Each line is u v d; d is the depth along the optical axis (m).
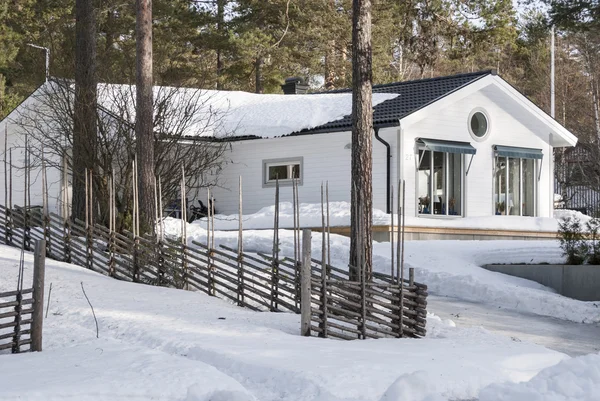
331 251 20.20
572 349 12.77
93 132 20.17
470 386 8.61
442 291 17.70
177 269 15.16
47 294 13.34
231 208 29.12
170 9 39.31
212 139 27.09
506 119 28.62
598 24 22.62
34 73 39.69
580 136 48.59
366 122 13.91
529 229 26.14
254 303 14.32
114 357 9.09
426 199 26.28
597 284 17.34
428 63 38.12
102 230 17.08
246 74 44.22
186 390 7.87
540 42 53.84
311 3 41.31
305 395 7.95
